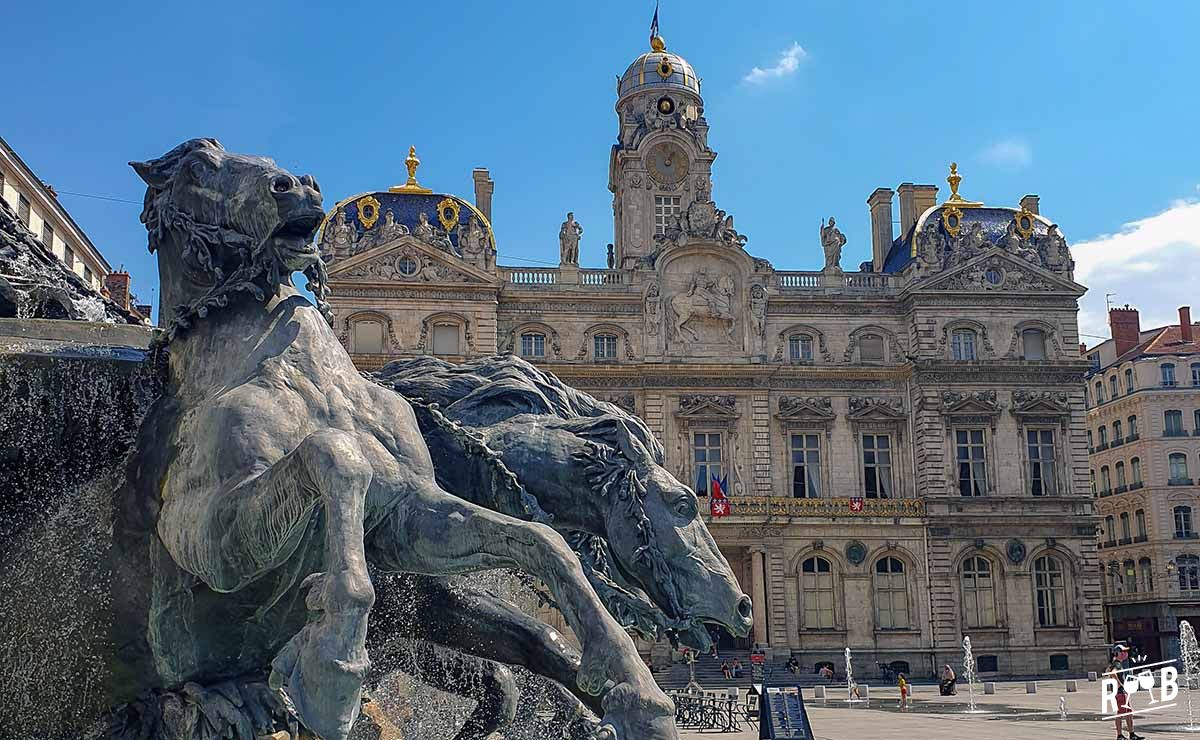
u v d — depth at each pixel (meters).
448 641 7.52
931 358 64.56
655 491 7.55
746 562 63.25
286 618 6.54
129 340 8.40
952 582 62.94
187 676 6.56
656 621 7.26
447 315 61.91
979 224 66.31
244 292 6.77
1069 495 64.38
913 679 61.88
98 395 7.15
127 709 6.88
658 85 70.12
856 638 61.91
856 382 65.62
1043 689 54.50
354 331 61.44
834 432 65.12
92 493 7.00
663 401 63.84
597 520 7.58
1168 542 86.81
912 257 66.31
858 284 67.19
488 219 69.88
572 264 65.56
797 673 59.94
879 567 63.25
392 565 6.39
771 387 65.06
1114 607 92.38
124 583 6.81
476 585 8.37
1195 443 88.06
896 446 65.38
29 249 9.22
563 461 7.64
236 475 6.02
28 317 8.49
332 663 5.06
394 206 64.88
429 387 8.10
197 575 6.20
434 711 9.09
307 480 5.61
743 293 65.44
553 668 7.35
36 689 6.87
